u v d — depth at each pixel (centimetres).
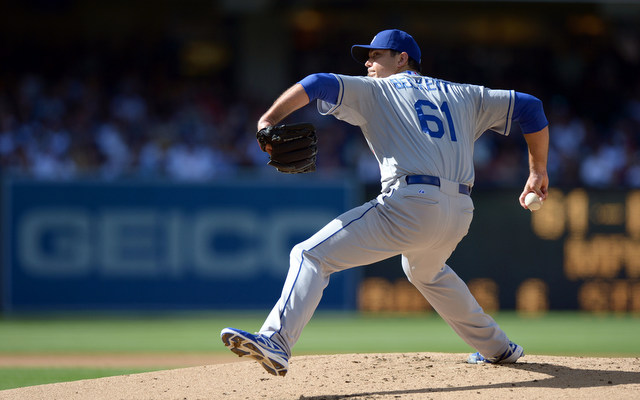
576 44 6681
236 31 6481
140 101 6006
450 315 1641
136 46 6506
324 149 5616
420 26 6612
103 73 6303
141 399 1552
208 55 6494
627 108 6438
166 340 3531
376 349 3191
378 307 4575
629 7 6234
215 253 4553
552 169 5684
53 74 6291
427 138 1455
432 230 1450
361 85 1459
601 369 1684
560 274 4512
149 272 4531
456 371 1664
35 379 2231
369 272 4578
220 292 4553
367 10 6362
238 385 1645
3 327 4059
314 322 4300
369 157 5612
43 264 4484
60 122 5653
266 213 4575
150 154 5494
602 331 3869
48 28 6500
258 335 1366
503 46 6762
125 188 4528
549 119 6222
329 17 6450
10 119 5597
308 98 1418
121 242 4525
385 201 1445
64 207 4497
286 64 6488
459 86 1557
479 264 4538
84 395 1602
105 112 5850
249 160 5628
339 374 1691
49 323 4222
